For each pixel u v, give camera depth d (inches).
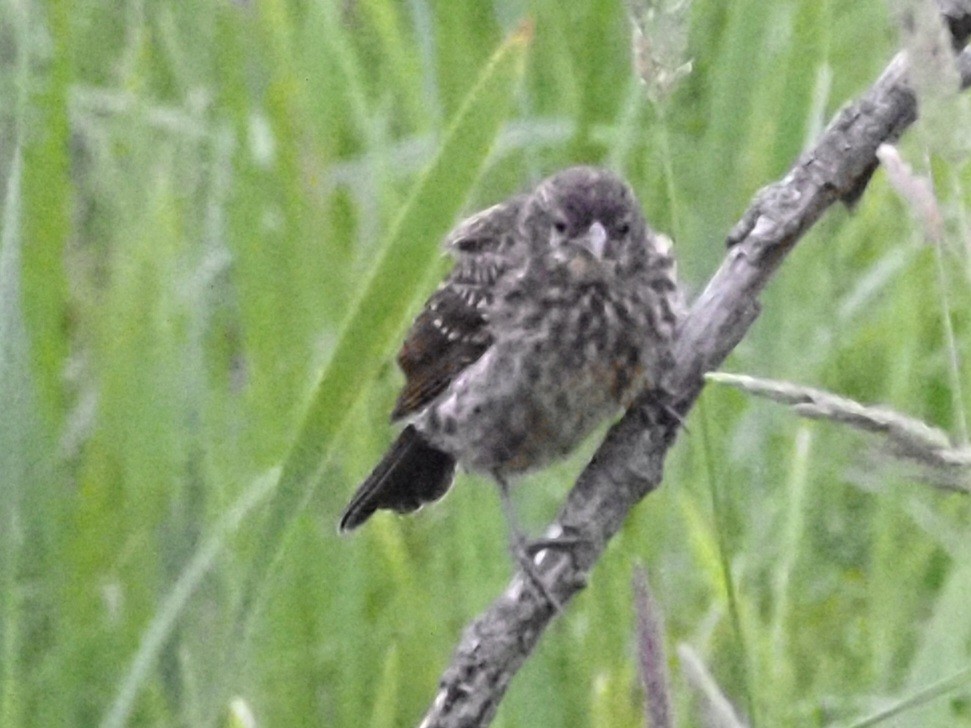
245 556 292.5
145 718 292.4
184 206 368.2
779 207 216.2
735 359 338.6
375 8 363.9
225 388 337.1
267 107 327.0
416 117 360.8
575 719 293.6
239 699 265.9
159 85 409.7
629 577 300.7
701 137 353.4
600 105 370.9
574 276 288.2
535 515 321.4
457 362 306.7
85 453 323.6
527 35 212.7
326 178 325.7
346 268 330.3
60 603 292.2
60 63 303.7
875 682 301.1
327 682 296.8
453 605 313.7
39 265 302.5
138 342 318.7
